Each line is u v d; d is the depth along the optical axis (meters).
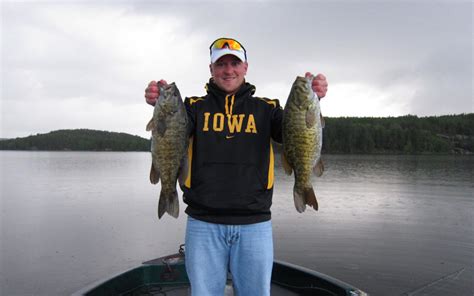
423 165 52.03
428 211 19.27
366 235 14.22
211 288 3.81
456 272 10.17
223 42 4.04
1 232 15.24
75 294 5.30
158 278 6.44
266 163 3.95
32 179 40.88
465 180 33.81
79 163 76.44
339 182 32.62
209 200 3.74
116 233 15.02
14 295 8.84
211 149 3.86
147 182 38.03
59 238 14.26
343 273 10.27
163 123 3.95
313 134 4.12
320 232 14.76
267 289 3.82
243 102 4.06
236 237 3.77
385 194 25.25
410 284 9.47
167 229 15.72
